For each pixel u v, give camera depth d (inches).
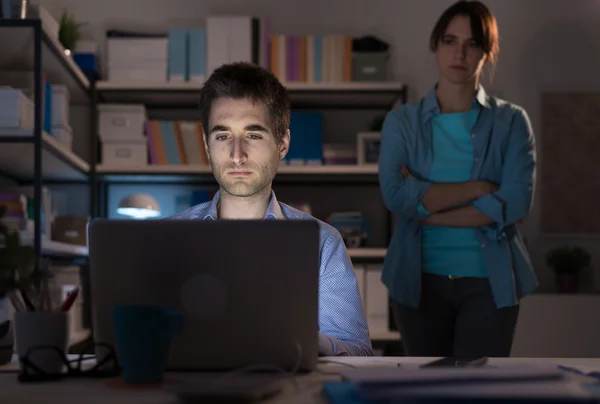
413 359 42.4
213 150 59.5
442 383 27.3
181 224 36.3
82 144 147.2
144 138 135.2
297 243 36.4
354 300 54.7
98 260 36.4
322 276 55.7
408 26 154.7
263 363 36.8
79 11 152.3
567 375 34.6
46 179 141.8
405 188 84.1
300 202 150.3
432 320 82.0
